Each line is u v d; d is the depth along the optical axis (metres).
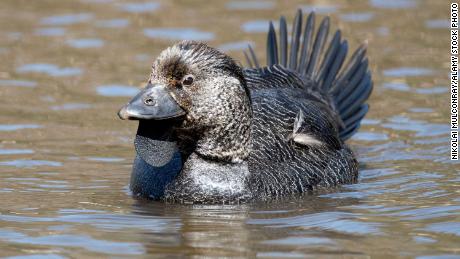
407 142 15.29
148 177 12.65
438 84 17.80
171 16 21.83
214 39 19.97
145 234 11.08
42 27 21.16
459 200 12.37
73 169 13.98
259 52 19.08
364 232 11.09
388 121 16.22
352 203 12.41
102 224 11.45
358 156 14.78
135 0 23.14
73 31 20.89
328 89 15.42
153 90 11.67
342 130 14.91
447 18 21.31
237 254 10.34
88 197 12.66
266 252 10.38
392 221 11.52
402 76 18.20
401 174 13.82
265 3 22.62
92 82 18.00
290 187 12.78
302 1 22.64
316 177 13.16
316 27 20.39
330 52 15.77
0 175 13.58
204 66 11.88
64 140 15.33
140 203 12.41
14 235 10.98
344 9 21.97
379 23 21.03
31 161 14.26
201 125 12.05
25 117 16.30
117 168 14.10
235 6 22.50
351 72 15.72
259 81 14.20
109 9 22.48
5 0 23.11
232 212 12.01
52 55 19.42
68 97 17.30
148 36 20.42
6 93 17.39
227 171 12.39
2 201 12.40
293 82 14.59
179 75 11.77
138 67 18.69
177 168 12.45
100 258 10.21
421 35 20.31
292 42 15.88
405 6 22.19
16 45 19.98
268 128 13.14
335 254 10.28
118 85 17.84
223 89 12.02
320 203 12.42
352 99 15.39
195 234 11.06
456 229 11.12
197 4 22.80
